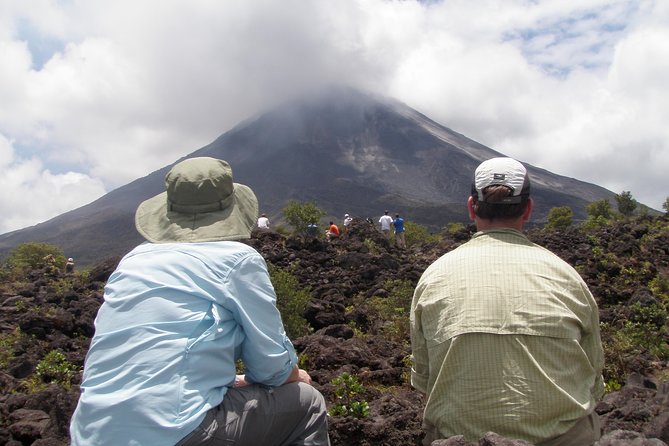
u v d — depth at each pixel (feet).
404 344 38.06
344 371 29.96
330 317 42.93
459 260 12.56
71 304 47.24
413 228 107.24
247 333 11.27
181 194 12.14
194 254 11.43
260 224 96.53
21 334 39.34
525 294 11.80
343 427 19.98
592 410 11.98
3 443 22.07
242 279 11.41
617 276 55.93
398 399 22.72
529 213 13.08
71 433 10.62
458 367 11.81
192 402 10.43
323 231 98.32
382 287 55.52
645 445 10.59
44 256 88.12
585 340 12.57
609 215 125.70
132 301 11.03
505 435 11.39
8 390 28.73
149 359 10.49
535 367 11.39
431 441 12.69
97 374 10.65
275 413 11.43
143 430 10.09
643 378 25.44
